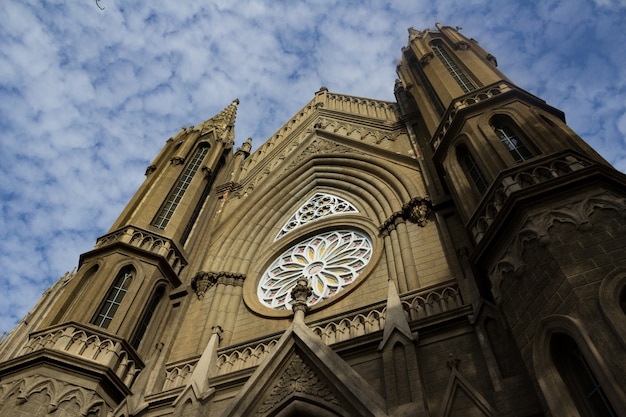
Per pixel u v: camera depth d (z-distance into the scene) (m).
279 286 21.78
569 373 10.77
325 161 27.58
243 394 14.69
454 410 12.52
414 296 16.58
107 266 21.11
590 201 12.48
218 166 32.38
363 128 28.97
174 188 27.86
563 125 17.25
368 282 19.20
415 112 27.34
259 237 25.19
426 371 13.90
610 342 9.74
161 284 22.14
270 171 29.41
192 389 16.17
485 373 13.14
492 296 14.61
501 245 13.73
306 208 26.11
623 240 11.27
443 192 20.42
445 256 17.94
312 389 14.27
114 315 19.42
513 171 14.55
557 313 11.07
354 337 15.74
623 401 8.88
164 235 23.83
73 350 17.45
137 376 18.38
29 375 16.28
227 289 21.98
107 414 16.47
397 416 12.50
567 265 11.44
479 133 17.78
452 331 14.68
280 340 15.93
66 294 20.30
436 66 25.09
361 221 22.88
